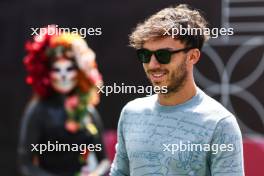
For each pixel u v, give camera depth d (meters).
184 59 9.05
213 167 8.82
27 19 21.28
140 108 9.36
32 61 15.16
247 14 19.81
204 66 20.16
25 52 21.38
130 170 9.41
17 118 21.66
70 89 14.98
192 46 9.07
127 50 20.67
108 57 20.77
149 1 20.45
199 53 9.18
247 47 19.88
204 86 20.19
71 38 15.55
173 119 9.03
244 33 19.88
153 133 9.09
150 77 9.17
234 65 19.95
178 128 8.96
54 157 14.24
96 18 20.84
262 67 19.81
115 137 19.81
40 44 15.27
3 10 21.44
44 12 21.17
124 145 9.62
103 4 20.78
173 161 8.92
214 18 19.97
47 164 14.21
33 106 14.44
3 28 21.48
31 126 14.26
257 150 18.56
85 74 15.26
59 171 14.21
